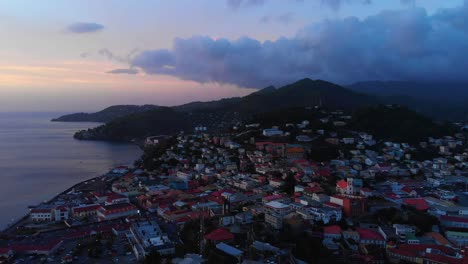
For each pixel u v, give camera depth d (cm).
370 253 17388
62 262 17325
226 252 16350
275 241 17625
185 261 15838
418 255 16425
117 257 17862
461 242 18750
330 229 18850
